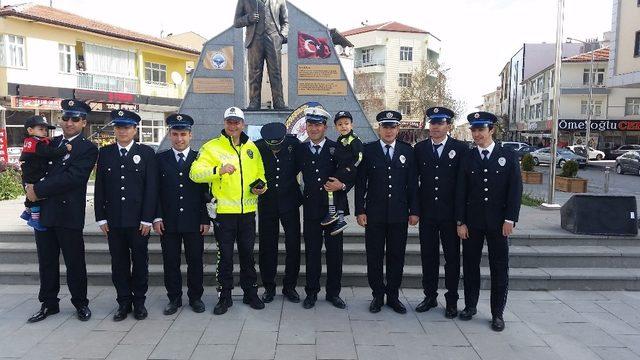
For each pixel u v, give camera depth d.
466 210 4.66
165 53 27.16
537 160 25.33
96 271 5.67
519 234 6.34
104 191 4.62
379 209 4.79
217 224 4.82
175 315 4.75
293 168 5.03
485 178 4.52
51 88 20.73
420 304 4.95
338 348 4.04
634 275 5.62
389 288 4.95
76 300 4.63
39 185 4.37
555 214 8.23
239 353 3.94
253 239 4.95
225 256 4.79
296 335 4.29
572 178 12.53
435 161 4.79
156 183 4.70
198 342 4.13
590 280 5.60
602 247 6.21
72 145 4.56
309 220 4.91
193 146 10.81
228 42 10.65
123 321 4.59
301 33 10.45
